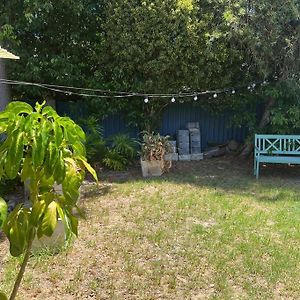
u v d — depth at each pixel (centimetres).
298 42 714
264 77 754
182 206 536
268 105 812
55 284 330
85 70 830
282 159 711
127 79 802
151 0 734
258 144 750
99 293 317
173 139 917
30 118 146
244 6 714
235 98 835
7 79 759
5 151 146
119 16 740
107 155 786
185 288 324
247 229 453
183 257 380
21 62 751
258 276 344
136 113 855
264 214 504
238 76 809
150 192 611
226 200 565
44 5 684
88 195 598
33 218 156
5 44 727
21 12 713
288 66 727
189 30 734
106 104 828
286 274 346
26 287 323
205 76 782
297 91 736
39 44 799
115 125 907
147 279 338
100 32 802
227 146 915
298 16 690
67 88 802
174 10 733
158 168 729
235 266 362
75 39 785
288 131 765
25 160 151
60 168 148
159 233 438
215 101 852
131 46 741
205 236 430
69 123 158
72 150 176
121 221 482
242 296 312
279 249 397
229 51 750
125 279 338
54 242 385
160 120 892
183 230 450
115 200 570
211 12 745
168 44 740
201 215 501
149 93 805
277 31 702
